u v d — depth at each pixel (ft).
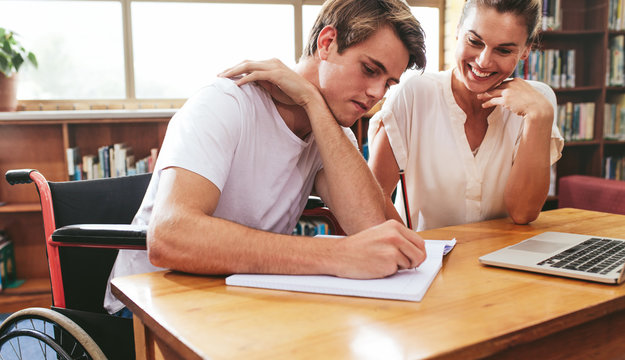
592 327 2.40
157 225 2.77
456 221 4.91
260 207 3.57
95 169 9.37
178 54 10.46
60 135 9.86
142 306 2.35
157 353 2.42
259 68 3.51
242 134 3.37
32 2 9.95
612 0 11.27
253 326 2.10
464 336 1.96
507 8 3.90
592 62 11.73
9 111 9.20
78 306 3.85
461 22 4.28
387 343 1.91
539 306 2.30
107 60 10.31
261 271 2.69
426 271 2.76
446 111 4.74
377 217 3.58
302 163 3.86
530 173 4.23
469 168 4.73
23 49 9.23
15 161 9.76
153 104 10.39
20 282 9.56
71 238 3.27
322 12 3.43
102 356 3.30
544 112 4.28
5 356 6.65
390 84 3.36
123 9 10.10
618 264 2.85
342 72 3.36
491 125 4.71
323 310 2.26
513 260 2.97
